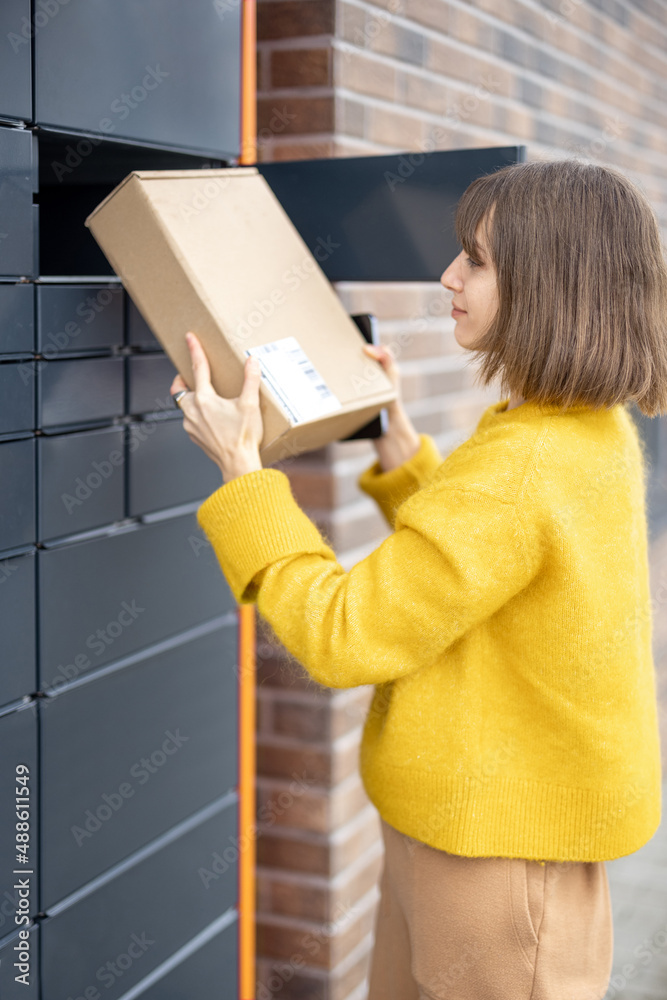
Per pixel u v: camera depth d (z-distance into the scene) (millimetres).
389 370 1504
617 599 1169
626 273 1139
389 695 1309
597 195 1143
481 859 1208
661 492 3777
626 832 1204
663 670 3590
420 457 1606
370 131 1918
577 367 1131
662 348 1169
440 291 2293
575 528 1130
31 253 1235
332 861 2041
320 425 1321
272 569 1189
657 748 1285
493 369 1216
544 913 1209
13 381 1229
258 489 1204
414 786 1223
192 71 1444
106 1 1283
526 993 1213
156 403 1479
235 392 1267
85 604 1383
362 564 1196
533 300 1144
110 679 1435
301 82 1826
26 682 1299
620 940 2494
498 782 1194
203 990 1688
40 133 1235
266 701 2051
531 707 1188
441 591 1114
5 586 1256
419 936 1260
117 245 1303
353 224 1534
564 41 2705
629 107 3264
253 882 1949
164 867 1582
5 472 1233
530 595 1156
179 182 1312
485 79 2314
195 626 1617
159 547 1513
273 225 1414
